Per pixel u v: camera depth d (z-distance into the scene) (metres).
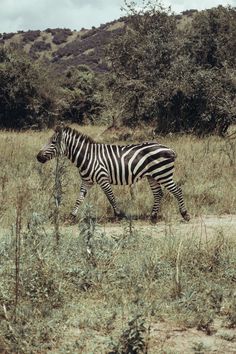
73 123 43.00
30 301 7.23
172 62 30.72
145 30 32.94
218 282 8.32
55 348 6.29
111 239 10.13
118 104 32.53
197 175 16.62
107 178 12.98
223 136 28.45
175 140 25.27
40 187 14.35
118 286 8.05
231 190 15.12
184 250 9.22
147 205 13.94
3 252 8.73
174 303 7.42
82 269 8.31
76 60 99.38
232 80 29.48
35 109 41.44
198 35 31.88
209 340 6.61
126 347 6.02
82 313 7.14
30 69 42.25
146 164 12.95
